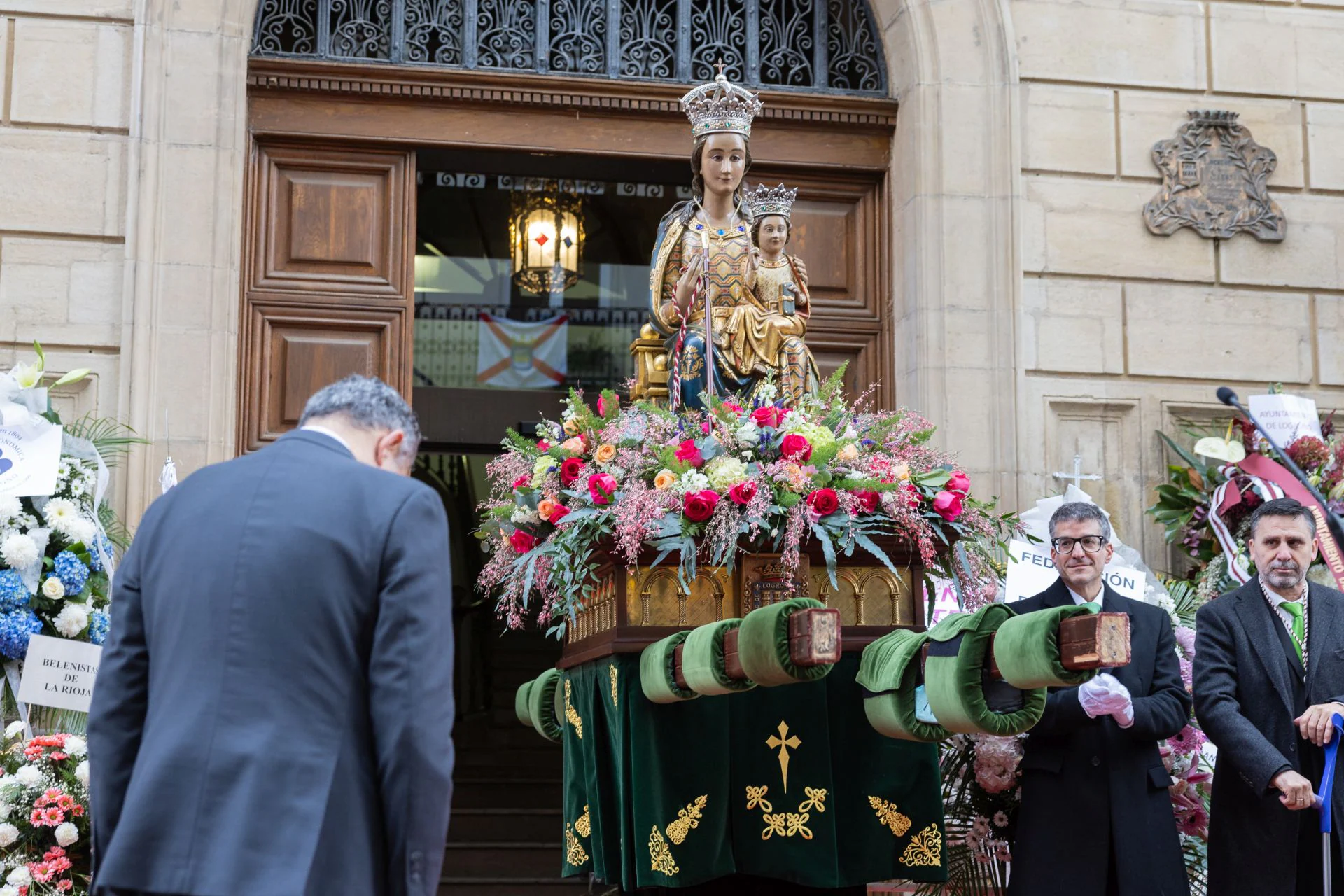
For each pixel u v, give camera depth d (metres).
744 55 6.99
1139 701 4.08
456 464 11.61
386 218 6.56
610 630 3.94
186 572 2.62
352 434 2.86
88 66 6.12
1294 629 4.25
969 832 4.54
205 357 6.01
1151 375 6.72
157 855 2.44
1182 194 6.88
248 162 6.43
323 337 6.40
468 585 11.16
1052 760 4.11
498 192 10.09
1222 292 6.85
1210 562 6.12
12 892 4.18
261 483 2.70
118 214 6.05
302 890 2.39
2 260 5.94
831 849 3.81
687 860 3.75
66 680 4.74
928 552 3.91
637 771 3.81
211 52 6.21
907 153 6.84
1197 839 4.72
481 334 10.30
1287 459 4.14
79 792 4.46
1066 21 6.93
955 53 6.79
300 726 2.51
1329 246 6.97
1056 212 6.78
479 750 8.74
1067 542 4.30
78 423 5.75
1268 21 7.10
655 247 4.75
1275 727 4.14
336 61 6.54
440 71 6.58
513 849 7.09
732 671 3.46
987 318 6.62
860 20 7.14
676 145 6.86
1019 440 6.50
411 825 2.50
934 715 3.47
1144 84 6.95
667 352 4.68
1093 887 3.99
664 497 3.80
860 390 6.86
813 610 3.20
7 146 6.02
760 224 4.59
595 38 6.89
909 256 6.75
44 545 4.95
